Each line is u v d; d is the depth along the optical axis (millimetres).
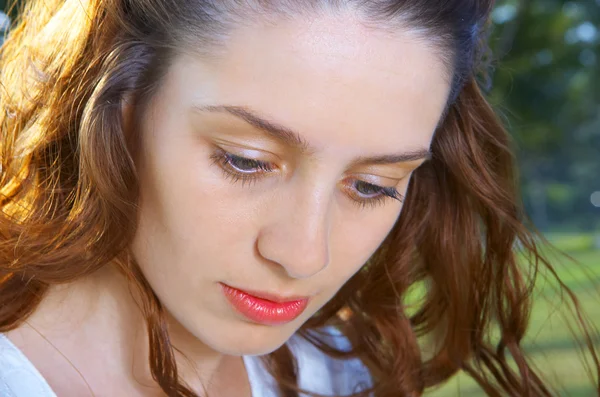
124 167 1076
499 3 9875
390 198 1148
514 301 1630
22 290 1137
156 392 1227
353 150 983
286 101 940
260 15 942
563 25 10086
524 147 11609
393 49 966
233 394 1359
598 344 1656
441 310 1680
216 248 1034
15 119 1248
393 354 1593
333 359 1580
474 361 1669
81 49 1176
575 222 23688
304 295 1100
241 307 1070
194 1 988
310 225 999
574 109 12391
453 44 1103
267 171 1015
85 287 1176
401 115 996
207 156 1008
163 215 1060
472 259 1633
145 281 1147
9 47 1461
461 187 1601
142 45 1067
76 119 1164
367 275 1604
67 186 1188
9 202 1209
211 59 965
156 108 1039
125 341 1199
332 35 937
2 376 1060
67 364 1146
